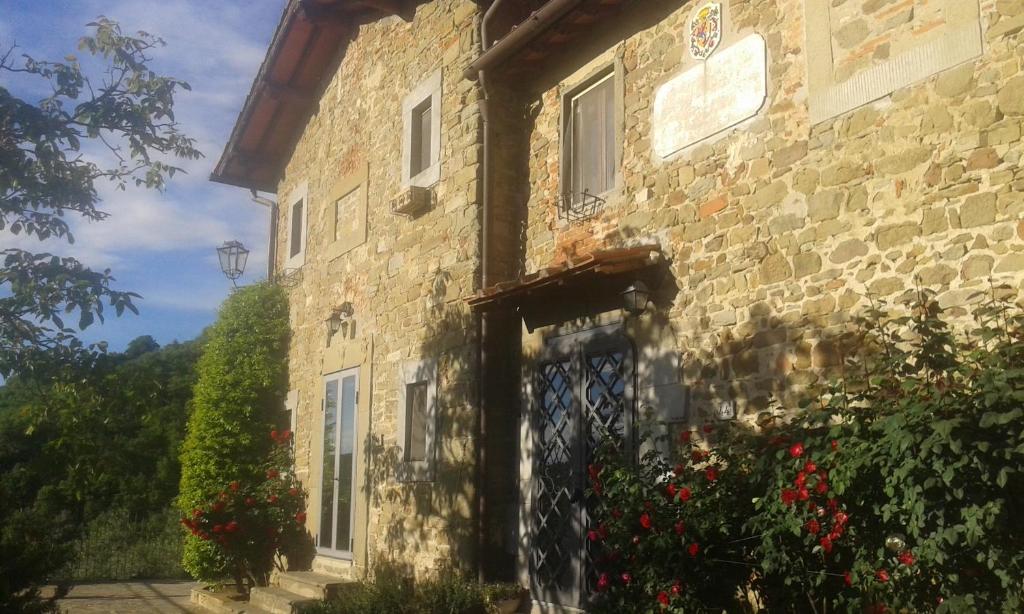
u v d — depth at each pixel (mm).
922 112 4637
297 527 10562
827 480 4070
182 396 18406
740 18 5797
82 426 5598
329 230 10836
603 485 5500
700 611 4781
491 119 7789
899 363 4059
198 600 10711
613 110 7008
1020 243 4152
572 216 7176
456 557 7414
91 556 14109
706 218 5836
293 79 11844
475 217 7738
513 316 7664
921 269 4535
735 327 5508
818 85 5199
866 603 4191
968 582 3652
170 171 5672
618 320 6445
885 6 4887
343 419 9852
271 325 11898
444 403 7883
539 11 6820
